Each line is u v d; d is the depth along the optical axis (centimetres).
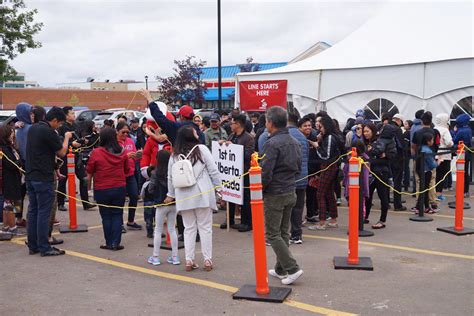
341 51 1625
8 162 849
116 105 5238
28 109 875
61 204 1093
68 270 672
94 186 764
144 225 959
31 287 605
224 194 863
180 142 651
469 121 1216
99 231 906
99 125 2609
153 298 562
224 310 522
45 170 731
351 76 1437
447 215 998
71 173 904
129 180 910
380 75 1395
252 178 543
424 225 912
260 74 1574
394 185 1062
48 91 4962
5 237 841
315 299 546
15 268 683
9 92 4778
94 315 517
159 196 690
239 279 623
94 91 5128
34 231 752
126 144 1054
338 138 870
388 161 891
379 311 511
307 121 863
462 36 1405
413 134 1088
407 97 1359
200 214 655
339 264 656
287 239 608
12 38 2631
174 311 523
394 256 711
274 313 510
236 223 947
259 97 1532
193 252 662
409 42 1495
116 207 768
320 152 867
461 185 843
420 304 528
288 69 1570
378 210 1068
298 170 591
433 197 1026
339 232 874
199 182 643
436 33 1478
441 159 1034
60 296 573
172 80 3416
